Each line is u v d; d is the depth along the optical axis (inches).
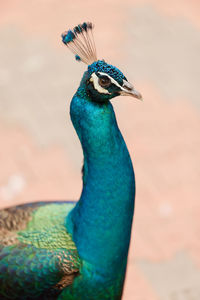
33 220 266.4
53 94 571.2
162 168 480.7
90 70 219.3
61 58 625.6
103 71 215.2
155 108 551.5
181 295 370.3
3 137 516.7
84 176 237.5
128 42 650.8
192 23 679.7
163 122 533.3
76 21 689.0
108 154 225.6
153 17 693.3
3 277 246.4
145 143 509.4
